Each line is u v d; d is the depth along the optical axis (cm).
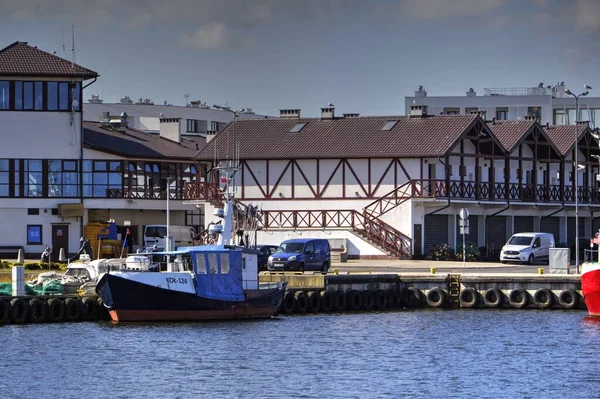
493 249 11538
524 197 12006
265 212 11262
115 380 5644
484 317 7988
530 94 18762
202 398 5322
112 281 7075
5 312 7119
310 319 7756
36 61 11375
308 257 9081
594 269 7838
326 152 11281
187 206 12425
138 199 11944
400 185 11006
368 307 8406
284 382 5662
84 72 11369
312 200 11312
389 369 6006
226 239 7606
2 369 5850
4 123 11312
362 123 11662
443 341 6862
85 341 6581
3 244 11356
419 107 11600
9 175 11350
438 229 11194
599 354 6462
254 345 6612
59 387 5488
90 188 11688
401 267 9806
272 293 7662
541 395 5441
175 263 7362
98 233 11188
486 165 11700
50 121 11400
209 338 6775
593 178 13338
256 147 11562
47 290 7475
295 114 12388
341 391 5488
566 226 12775
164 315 7250
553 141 12800
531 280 8500
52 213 11444
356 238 10869
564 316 8056
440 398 5369
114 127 12950
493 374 5903
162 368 5925
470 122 11269
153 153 12194
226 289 7400
